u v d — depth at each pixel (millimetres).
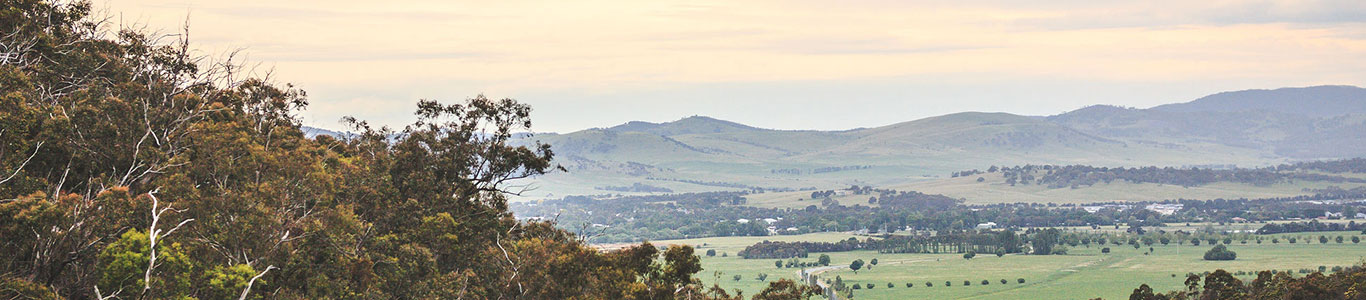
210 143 37812
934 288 181250
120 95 40688
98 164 37094
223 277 28562
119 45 46312
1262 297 77938
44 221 28031
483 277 44969
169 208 30938
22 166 33219
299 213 38031
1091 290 176500
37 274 28297
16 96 34438
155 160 37094
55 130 35656
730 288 169625
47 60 43500
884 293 174625
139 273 27094
